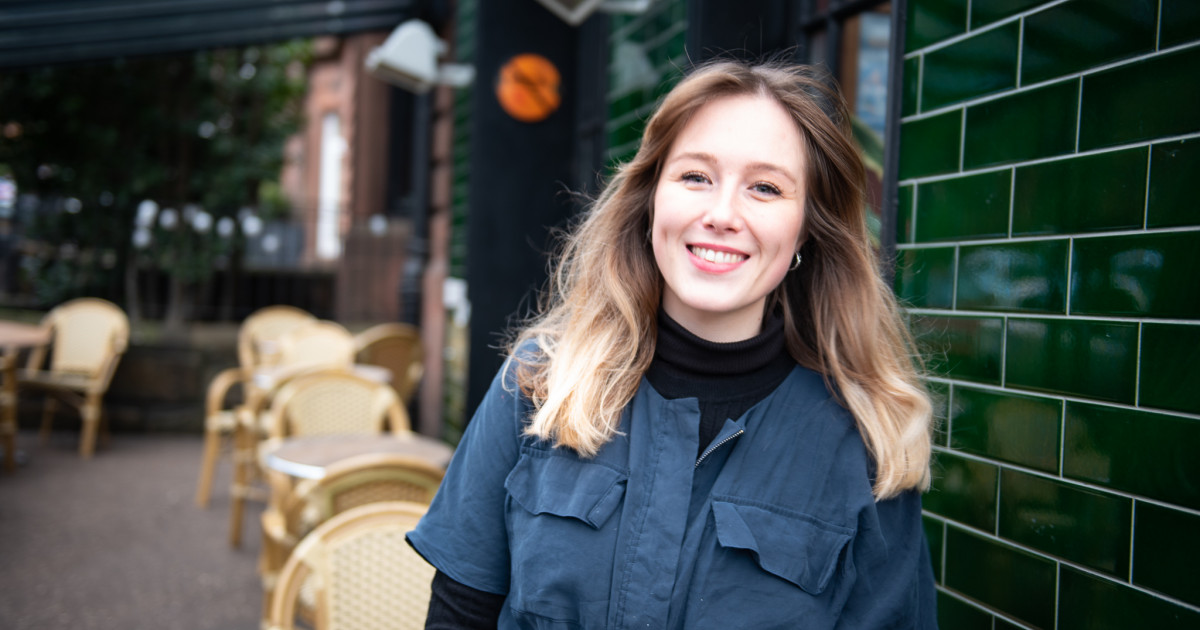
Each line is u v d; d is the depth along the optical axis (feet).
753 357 3.58
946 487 5.07
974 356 4.87
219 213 25.73
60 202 23.80
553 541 3.33
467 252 13.67
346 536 5.97
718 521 3.31
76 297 24.13
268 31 20.22
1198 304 3.64
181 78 25.71
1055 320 4.33
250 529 15.05
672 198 3.45
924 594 3.71
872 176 6.54
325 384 11.98
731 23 7.89
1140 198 3.90
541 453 3.52
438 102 21.35
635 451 3.46
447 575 3.56
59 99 24.21
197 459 20.12
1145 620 3.84
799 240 3.87
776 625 3.23
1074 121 4.24
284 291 25.58
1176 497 3.72
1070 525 4.24
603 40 12.28
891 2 5.49
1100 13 4.10
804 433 3.54
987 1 4.77
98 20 18.67
